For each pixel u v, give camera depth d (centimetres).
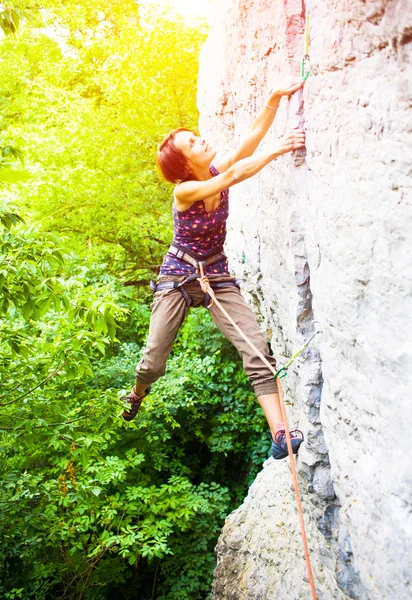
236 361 902
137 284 1062
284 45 315
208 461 984
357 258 235
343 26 228
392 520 221
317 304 295
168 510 768
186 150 304
